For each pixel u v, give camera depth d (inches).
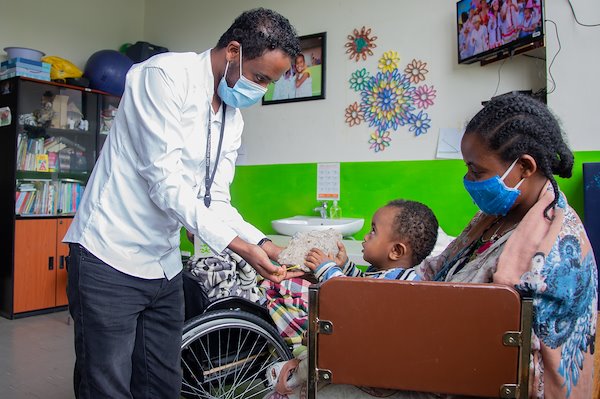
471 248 48.0
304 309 87.5
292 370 48.1
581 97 100.3
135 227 53.6
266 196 152.4
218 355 80.4
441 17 124.4
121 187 53.0
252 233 65.1
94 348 53.1
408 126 128.9
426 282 36.6
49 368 109.2
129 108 52.4
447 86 123.6
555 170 41.5
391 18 131.2
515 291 35.3
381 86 132.6
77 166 172.2
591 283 37.8
